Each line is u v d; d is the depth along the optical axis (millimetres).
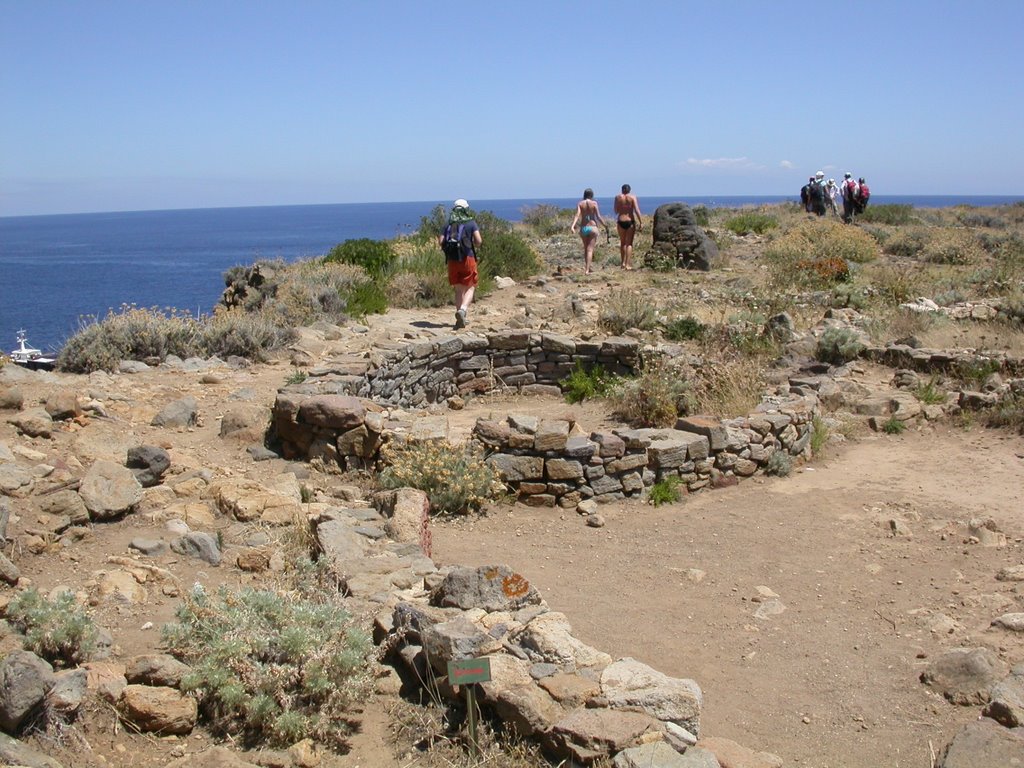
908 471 8758
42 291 51438
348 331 14102
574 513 7977
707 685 5094
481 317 15688
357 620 4844
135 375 10609
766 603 6102
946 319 13906
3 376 9172
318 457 8234
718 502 8141
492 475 8023
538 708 3971
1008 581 6293
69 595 4547
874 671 5223
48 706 3830
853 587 6375
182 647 4465
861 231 24656
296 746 3945
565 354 12375
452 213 14211
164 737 4004
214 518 6559
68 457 7086
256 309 15188
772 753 4430
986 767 3760
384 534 6395
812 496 8211
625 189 20531
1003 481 8344
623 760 3617
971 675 4945
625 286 18172
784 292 16094
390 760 3992
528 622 4691
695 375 10664
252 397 9867
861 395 10789
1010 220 37312
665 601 6203
